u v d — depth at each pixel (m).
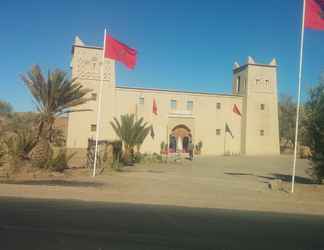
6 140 20.66
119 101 56.22
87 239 7.74
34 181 17.72
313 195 16.72
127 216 10.34
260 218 11.17
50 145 22.39
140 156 38.22
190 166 35.06
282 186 19.36
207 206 12.91
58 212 10.43
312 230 9.71
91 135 53.69
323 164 20.44
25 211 10.35
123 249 7.17
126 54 21.89
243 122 61.03
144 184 18.44
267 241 8.30
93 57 54.47
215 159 48.12
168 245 7.58
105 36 21.44
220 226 9.62
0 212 10.06
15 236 7.72
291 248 7.85
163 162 39.72
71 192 14.38
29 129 22.12
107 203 12.54
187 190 16.84
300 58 16.89
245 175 26.55
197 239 8.16
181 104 59.12
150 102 57.69
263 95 61.22
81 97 22.86
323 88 20.28
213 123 60.31
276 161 46.47
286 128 81.25
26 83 21.56
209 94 60.38
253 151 60.25
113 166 26.67
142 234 8.34
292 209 13.20
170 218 10.36
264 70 61.50
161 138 57.94
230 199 14.59
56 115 22.36
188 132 59.75
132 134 35.62
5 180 17.77
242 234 8.83
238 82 64.19
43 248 6.98
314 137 20.41
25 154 20.66
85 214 10.33
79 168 24.92
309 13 16.67
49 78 21.55
